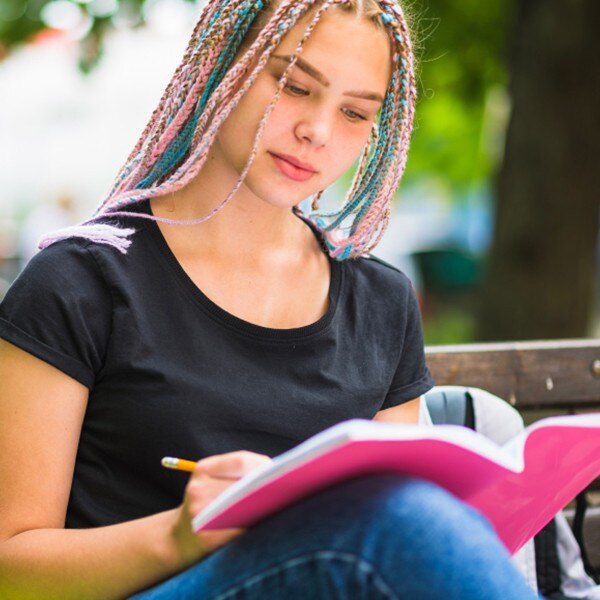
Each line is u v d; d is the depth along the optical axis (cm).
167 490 275
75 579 252
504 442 353
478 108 1188
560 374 407
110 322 275
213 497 231
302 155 282
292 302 301
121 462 277
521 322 947
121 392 273
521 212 944
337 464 208
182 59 293
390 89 301
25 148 2311
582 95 926
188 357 277
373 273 325
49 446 268
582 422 244
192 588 227
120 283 276
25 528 264
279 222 299
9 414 268
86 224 290
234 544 225
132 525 251
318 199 321
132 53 1186
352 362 306
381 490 211
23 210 2370
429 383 329
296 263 306
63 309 271
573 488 282
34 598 258
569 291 944
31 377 269
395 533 205
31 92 2219
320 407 290
